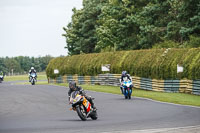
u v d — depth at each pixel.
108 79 126.88
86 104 44.19
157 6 149.12
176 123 39.62
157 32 145.00
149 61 102.25
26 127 39.28
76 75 152.88
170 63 92.88
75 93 44.12
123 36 169.12
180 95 82.50
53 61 174.38
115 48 166.25
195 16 123.94
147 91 98.31
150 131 33.88
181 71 87.12
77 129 36.53
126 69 115.75
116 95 86.38
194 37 118.69
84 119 43.97
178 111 52.41
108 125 39.16
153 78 98.56
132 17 157.12
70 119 46.25
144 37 149.62
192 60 86.44
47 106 64.38
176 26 133.88
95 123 41.25
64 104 67.25
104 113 52.50
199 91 81.75
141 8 167.75
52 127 38.62
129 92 75.50
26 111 57.62
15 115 52.72
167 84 92.62
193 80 85.12
